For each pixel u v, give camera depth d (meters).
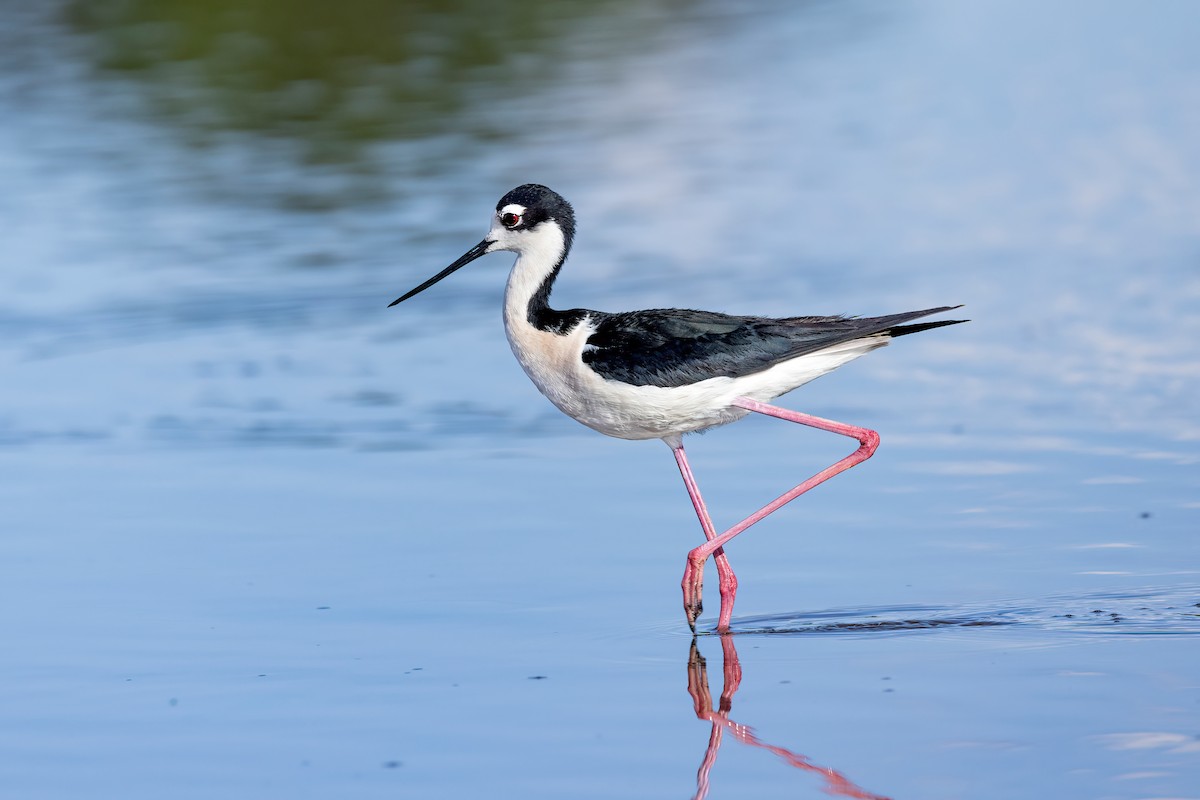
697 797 7.52
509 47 32.41
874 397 14.80
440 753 8.03
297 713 8.54
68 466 13.06
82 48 30.70
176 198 21.84
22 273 18.83
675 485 12.64
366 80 29.09
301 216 21.05
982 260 19.11
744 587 10.62
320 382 15.43
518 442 13.73
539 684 8.96
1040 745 8.00
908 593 10.39
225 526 11.63
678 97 28.36
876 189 22.58
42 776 7.79
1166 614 9.86
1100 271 18.50
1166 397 14.38
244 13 33.72
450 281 19.05
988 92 28.72
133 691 8.84
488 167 23.38
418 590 10.43
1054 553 10.95
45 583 10.49
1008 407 14.33
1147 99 27.56
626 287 18.20
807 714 8.49
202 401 14.84
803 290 18.02
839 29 35.25
